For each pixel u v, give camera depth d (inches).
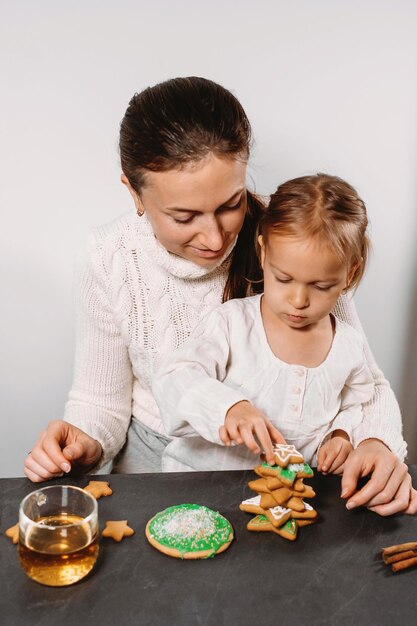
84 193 61.7
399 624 27.3
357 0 59.2
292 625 27.0
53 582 28.4
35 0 55.8
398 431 45.4
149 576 29.4
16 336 65.6
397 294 69.2
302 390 44.0
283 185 42.7
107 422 50.5
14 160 59.9
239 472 37.4
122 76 58.8
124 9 57.2
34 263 63.4
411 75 62.0
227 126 38.0
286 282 40.8
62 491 31.8
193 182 37.4
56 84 58.3
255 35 59.1
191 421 38.1
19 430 69.0
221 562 30.5
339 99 61.7
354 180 64.5
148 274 48.6
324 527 33.3
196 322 49.7
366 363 47.3
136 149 38.8
